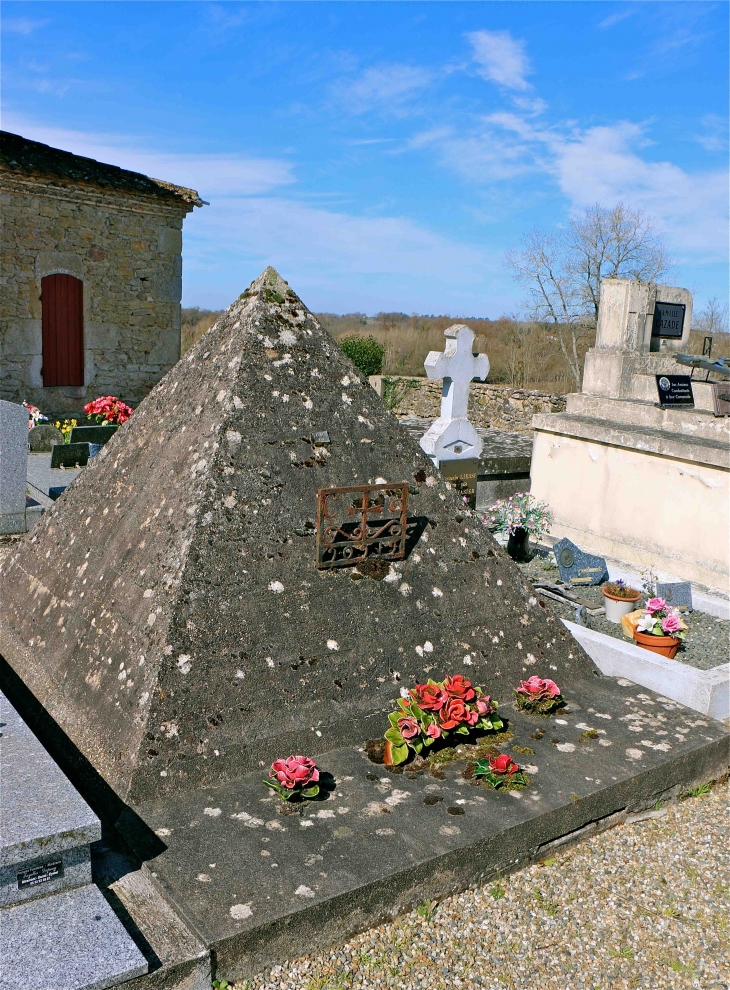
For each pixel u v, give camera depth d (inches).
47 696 149.9
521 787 134.6
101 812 122.1
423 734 141.3
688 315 354.6
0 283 490.9
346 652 150.0
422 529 172.7
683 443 278.2
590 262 906.1
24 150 506.6
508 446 512.7
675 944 117.1
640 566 300.5
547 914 119.8
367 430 173.8
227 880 107.0
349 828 120.4
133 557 153.7
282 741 136.6
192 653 134.8
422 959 108.7
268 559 149.5
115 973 89.7
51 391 526.3
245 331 167.8
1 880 96.7
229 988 99.8
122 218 535.5
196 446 158.4
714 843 141.9
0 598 189.5
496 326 1088.2
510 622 174.6
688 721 163.2
